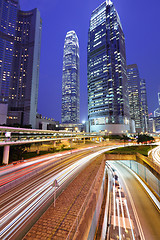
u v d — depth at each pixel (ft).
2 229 34.47
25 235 31.63
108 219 60.23
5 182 67.51
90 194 50.75
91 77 528.22
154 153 162.20
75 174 79.05
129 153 137.28
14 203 46.96
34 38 501.97
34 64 485.97
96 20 562.66
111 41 507.71
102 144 298.97
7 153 122.11
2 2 440.04
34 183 65.92
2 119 350.64
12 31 451.53
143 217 61.62
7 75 421.59
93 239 39.27
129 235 51.21
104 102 475.72
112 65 486.79
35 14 527.81
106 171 125.80
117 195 81.82
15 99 462.19
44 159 131.44
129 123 491.31
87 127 524.11
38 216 39.29
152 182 89.51
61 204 44.55
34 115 459.73
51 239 29.78
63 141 356.59
